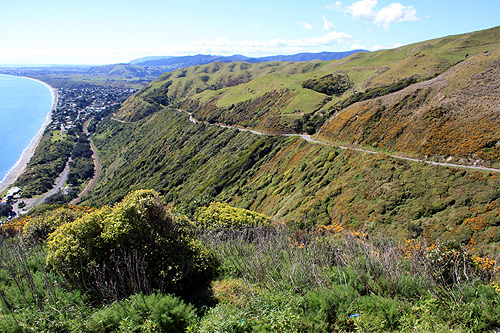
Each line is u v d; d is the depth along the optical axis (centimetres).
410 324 552
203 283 848
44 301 666
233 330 566
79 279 731
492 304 588
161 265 752
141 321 590
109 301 687
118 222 753
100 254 749
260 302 650
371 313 582
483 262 795
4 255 961
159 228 814
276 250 962
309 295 646
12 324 553
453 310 574
